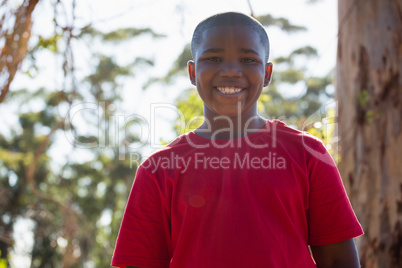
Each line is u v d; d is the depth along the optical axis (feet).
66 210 36.19
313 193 8.62
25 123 97.45
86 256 56.54
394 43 19.66
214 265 8.02
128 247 8.82
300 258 8.16
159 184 8.77
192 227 8.33
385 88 19.57
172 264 8.42
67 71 17.19
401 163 18.99
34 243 74.33
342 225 8.55
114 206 99.40
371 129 19.42
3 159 81.00
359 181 19.39
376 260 18.80
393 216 18.79
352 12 20.20
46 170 84.23
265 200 8.23
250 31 8.78
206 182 8.43
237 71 8.62
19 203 84.17
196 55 9.04
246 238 8.03
